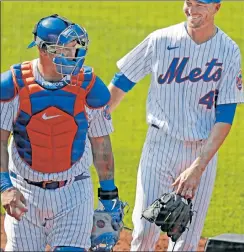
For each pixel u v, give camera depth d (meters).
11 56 50.44
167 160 18.84
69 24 15.30
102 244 16.45
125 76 19.58
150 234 19.16
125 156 33.47
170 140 18.81
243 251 16.03
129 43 53.66
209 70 18.48
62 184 15.70
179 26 18.83
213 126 18.59
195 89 18.56
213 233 24.00
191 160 18.81
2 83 15.27
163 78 18.75
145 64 19.31
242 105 26.59
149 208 18.00
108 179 16.52
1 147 15.59
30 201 15.70
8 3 59.53
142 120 39.44
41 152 15.47
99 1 62.09
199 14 18.11
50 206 15.61
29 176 15.62
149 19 58.81
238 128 31.33
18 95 15.30
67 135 15.45
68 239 15.50
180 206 17.86
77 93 15.39
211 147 18.19
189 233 19.25
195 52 18.50
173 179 19.03
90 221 15.78
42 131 15.36
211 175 18.94
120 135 36.97
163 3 61.28
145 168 19.14
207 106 18.67
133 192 28.44
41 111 15.29
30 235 15.89
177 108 18.70
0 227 23.97
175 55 18.64
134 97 42.69
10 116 15.45
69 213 15.62
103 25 57.53
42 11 59.88
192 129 18.61
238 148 30.72
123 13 60.09
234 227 24.67
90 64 48.94
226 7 54.38
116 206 16.56
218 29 18.75
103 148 16.38
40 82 15.30
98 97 15.61
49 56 15.16
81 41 15.20
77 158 15.66
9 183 15.45
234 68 18.52
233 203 26.53
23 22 56.72
